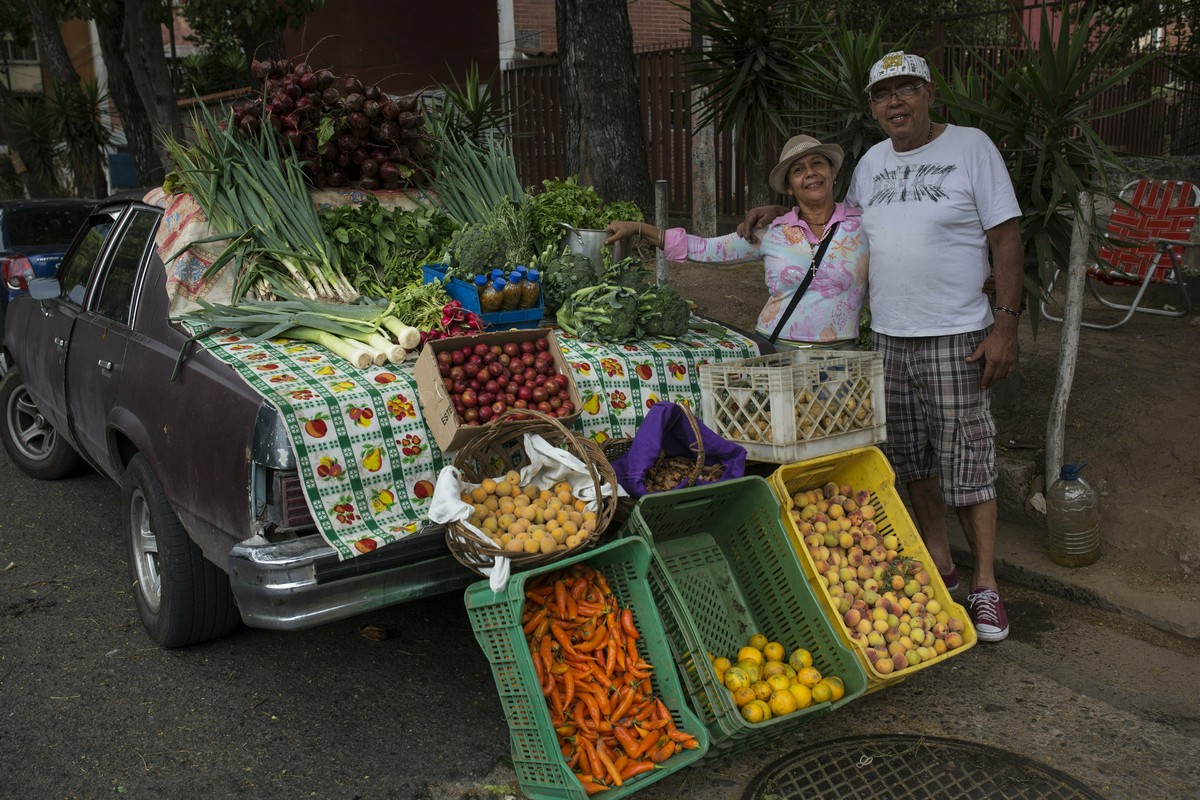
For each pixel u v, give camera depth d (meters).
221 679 3.73
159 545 3.71
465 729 3.40
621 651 2.98
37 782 3.10
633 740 2.87
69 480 6.05
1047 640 3.94
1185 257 7.25
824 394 3.59
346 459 3.12
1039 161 4.31
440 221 4.59
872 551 3.59
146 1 10.11
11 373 5.95
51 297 4.80
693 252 4.48
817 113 5.68
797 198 4.13
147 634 4.09
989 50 9.43
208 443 3.29
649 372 3.85
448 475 3.06
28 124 17.27
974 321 3.84
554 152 12.52
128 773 3.15
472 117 6.04
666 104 11.07
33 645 3.99
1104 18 9.33
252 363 3.36
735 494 3.40
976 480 3.91
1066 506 4.32
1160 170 7.91
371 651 3.96
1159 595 4.09
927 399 3.96
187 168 4.27
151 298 4.03
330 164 4.71
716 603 3.40
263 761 3.21
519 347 3.48
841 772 3.11
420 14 15.16
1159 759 3.13
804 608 3.30
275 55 11.69
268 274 4.00
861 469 3.77
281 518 3.05
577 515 3.13
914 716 3.42
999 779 3.04
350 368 3.35
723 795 3.03
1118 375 5.62
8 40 24.42
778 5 6.06
